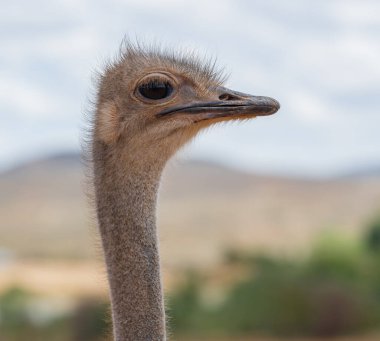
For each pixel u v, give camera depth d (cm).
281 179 19938
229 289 5262
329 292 4828
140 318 1016
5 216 17912
